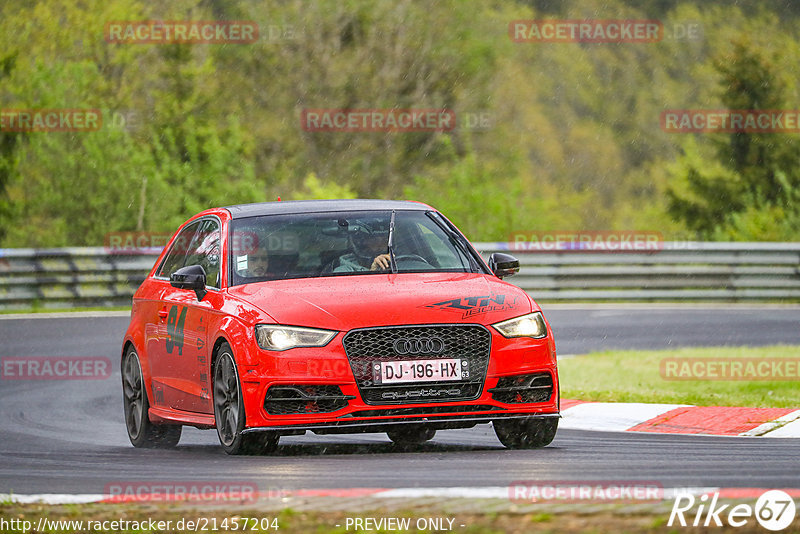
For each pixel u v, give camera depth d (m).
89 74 112.31
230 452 27.58
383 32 150.00
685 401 36.94
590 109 177.75
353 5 150.12
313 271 29.12
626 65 182.62
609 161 174.00
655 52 183.62
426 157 145.00
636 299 84.31
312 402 26.34
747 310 77.19
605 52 183.00
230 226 30.73
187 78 126.88
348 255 29.61
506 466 24.97
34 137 99.62
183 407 30.44
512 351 26.92
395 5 150.75
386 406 26.19
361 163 144.12
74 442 33.44
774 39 145.25
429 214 31.73
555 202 109.75
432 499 20.48
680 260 85.00
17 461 28.78
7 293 75.94
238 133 109.69
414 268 29.52
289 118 146.62
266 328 26.67
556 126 174.88
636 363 48.22
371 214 31.23
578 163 172.38
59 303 77.19
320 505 20.25
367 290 27.53
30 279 76.44
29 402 42.72
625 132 177.25
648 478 23.30
